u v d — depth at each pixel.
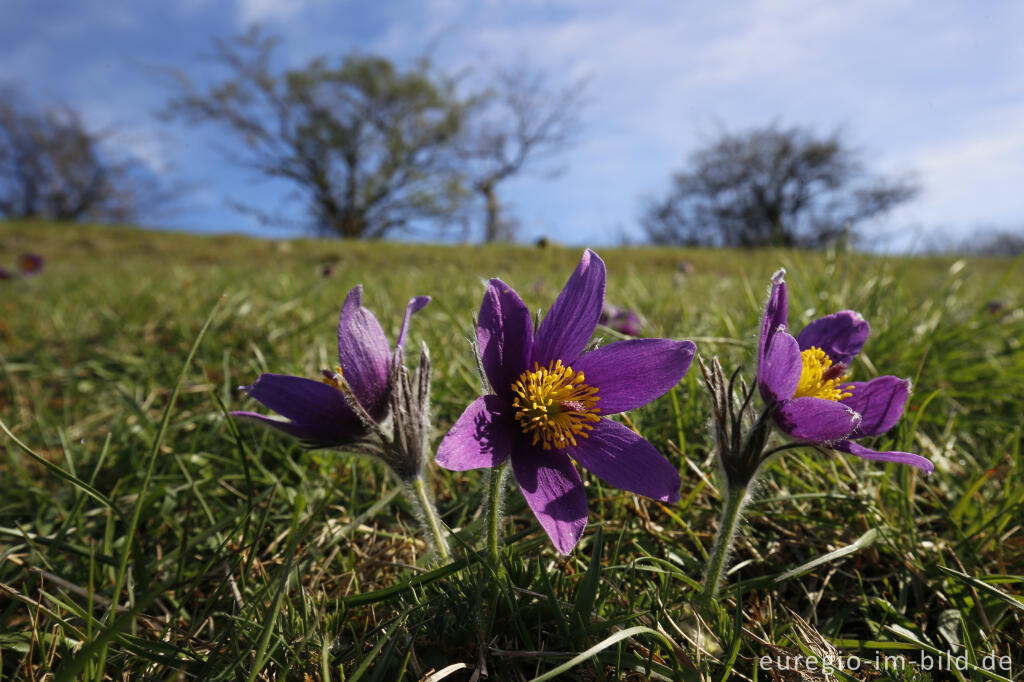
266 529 0.25
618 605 0.18
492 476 0.17
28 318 0.59
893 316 0.40
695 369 0.31
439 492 0.27
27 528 0.25
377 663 0.16
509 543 0.20
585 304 0.17
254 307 0.54
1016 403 0.34
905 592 0.21
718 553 0.17
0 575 0.22
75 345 0.48
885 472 0.25
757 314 0.39
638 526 0.24
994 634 0.19
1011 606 0.20
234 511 0.22
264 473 0.27
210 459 0.30
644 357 0.17
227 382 0.32
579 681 0.16
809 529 0.24
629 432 0.16
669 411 0.29
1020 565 0.22
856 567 0.22
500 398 0.16
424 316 0.47
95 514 0.26
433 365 0.35
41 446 0.34
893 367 0.35
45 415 0.36
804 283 0.43
